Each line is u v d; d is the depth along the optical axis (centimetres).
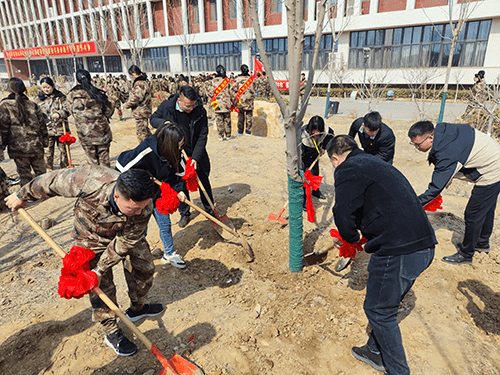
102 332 281
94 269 231
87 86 531
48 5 3991
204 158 425
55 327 284
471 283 344
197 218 476
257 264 386
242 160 752
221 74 924
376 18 2195
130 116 1350
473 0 1920
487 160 324
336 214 239
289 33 280
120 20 2647
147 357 260
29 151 532
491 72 1978
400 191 223
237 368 253
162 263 379
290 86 292
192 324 294
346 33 2320
